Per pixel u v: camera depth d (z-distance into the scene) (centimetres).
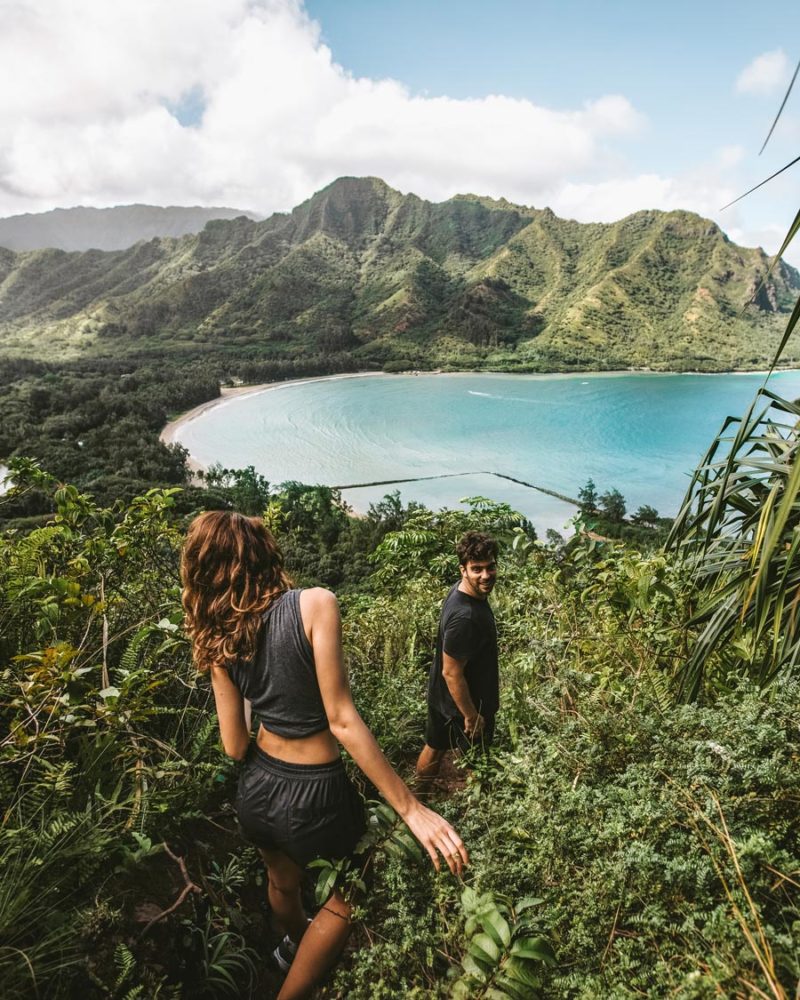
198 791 218
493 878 171
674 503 12619
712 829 156
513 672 347
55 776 178
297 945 182
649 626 322
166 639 242
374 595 638
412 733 320
